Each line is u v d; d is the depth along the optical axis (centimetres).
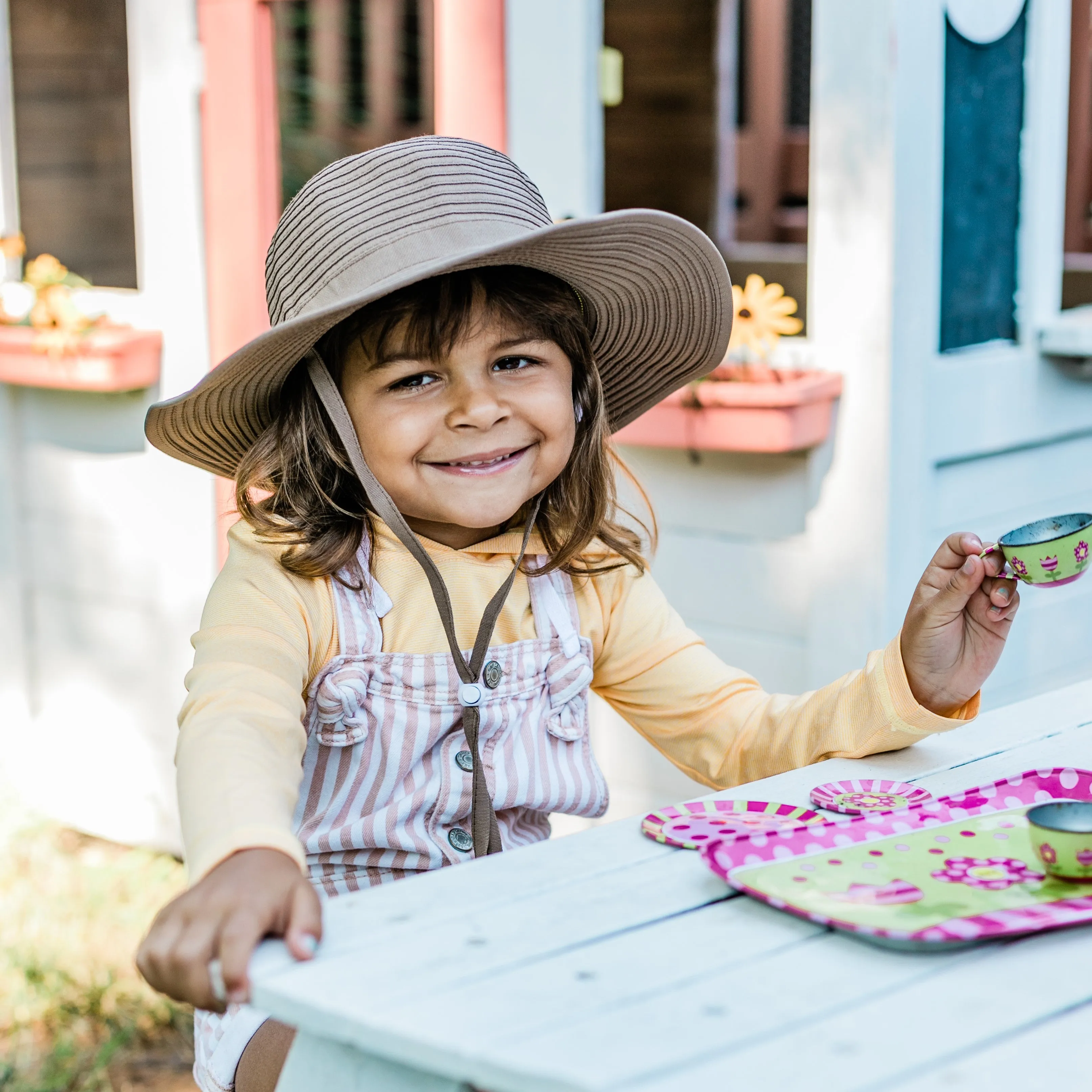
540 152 274
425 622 150
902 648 142
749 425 246
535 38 272
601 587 164
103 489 331
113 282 326
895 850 113
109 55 317
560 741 155
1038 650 281
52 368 313
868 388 246
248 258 300
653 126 403
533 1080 80
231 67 296
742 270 387
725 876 106
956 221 256
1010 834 117
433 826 147
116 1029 263
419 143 144
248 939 95
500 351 141
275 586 143
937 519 261
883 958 95
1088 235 379
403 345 137
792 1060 81
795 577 260
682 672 162
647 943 97
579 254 143
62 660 347
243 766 116
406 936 98
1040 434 276
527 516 158
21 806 354
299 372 149
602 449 156
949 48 247
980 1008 88
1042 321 273
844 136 242
